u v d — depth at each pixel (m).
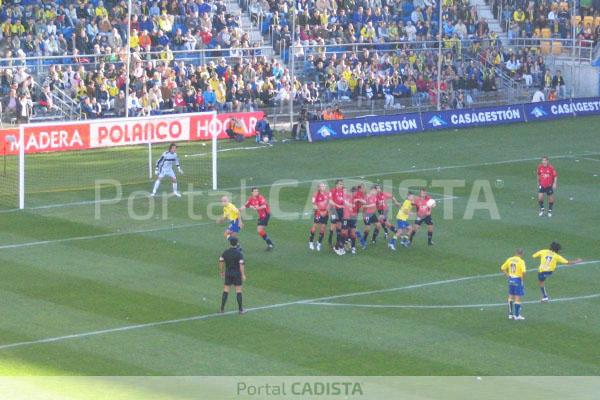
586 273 59.16
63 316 51.22
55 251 61.84
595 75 117.31
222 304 51.91
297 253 62.19
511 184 79.75
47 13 106.62
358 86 107.69
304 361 46.03
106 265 59.28
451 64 114.31
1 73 96.62
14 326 49.78
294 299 54.19
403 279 57.75
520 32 126.25
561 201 75.00
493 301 54.41
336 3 120.38
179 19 111.50
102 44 106.62
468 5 125.19
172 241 64.19
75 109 96.94
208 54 109.31
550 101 107.00
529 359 46.59
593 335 49.72
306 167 84.38
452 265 60.38
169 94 99.38
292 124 97.62
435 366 45.62
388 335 49.31
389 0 123.00
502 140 96.19
